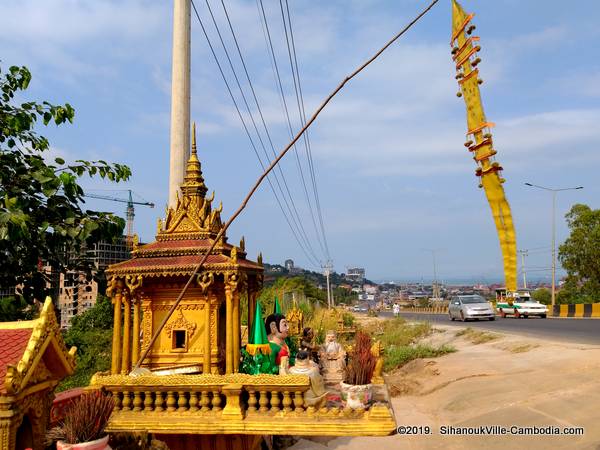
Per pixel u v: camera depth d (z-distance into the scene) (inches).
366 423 190.4
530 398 381.4
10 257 220.8
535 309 1194.0
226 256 253.1
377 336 958.4
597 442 278.8
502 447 301.7
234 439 227.8
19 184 220.8
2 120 231.8
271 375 201.0
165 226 273.1
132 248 266.4
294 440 372.8
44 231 210.5
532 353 559.8
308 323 882.8
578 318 1106.7
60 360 163.6
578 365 447.8
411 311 2672.2
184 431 198.8
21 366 139.3
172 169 344.8
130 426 200.5
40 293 231.5
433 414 418.3
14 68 242.1
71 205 231.8
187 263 245.0
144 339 260.1
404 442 352.8
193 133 289.7
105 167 252.2
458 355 629.9
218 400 207.8
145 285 261.0
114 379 208.5
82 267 252.1
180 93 353.1
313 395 209.9
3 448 134.1
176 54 358.3
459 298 1200.8
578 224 1565.0
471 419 369.4
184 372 250.5
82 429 159.2
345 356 309.7
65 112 248.7
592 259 1512.1
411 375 590.6
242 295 298.7
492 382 456.1
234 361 239.9
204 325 258.4
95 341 634.2
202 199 281.4
